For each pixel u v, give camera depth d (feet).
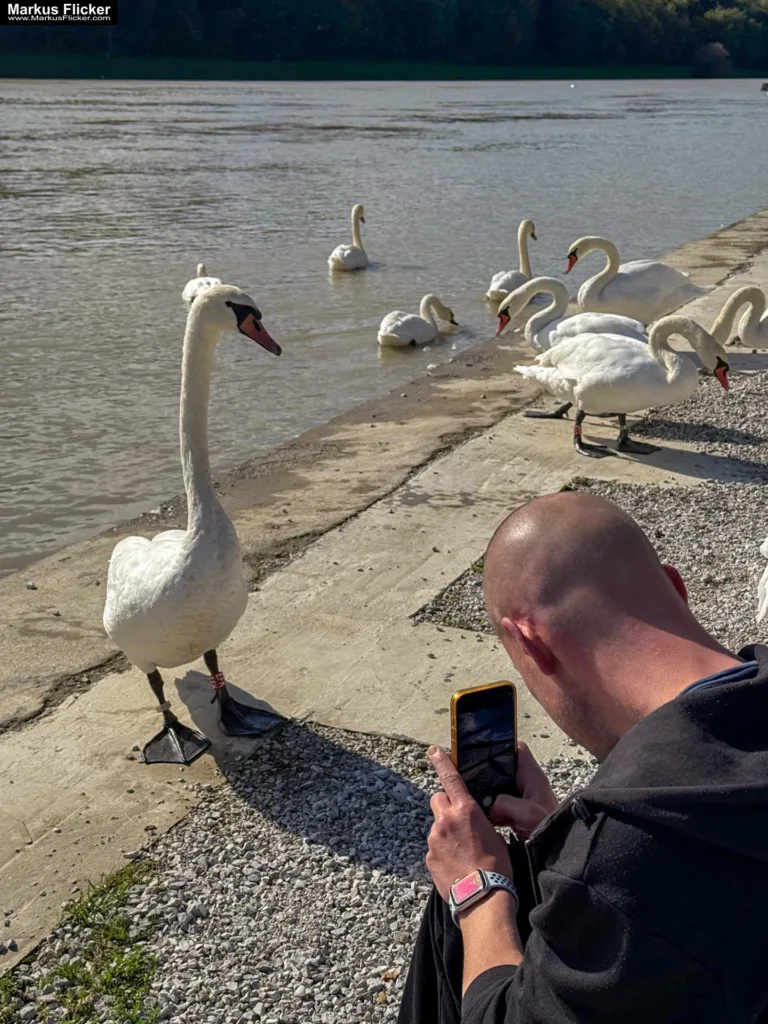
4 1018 5.83
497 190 46.85
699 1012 2.59
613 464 14.51
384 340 22.80
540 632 3.10
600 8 193.36
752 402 17.22
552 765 7.95
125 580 8.13
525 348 21.76
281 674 9.27
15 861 7.04
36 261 30.50
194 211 40.04
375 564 11.39
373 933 6.41
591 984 2.63
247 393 19.63
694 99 129.29
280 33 167.43
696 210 42.11
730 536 12.03
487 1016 2.95
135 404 18.76
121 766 8.09
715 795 2.54
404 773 7.93
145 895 6.72
